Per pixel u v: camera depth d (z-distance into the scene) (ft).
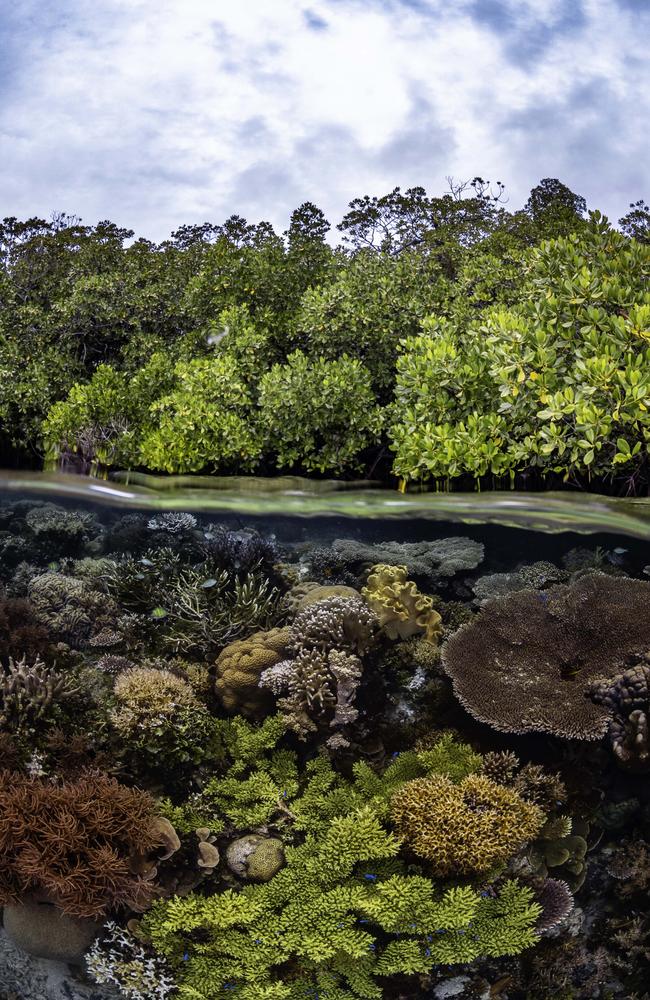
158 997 24.90
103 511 46.14
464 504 41.45
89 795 23.76
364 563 37.09
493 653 28.76
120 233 58.23
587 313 35.45
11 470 47.96
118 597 33.99
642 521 39.01
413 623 31.32
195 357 49.19
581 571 37.04
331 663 27.99
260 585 34.24
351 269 47.80
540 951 26.61
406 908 24.04
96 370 53.83
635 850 27.43
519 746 28.63
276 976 25.52
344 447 43.78
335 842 24.94
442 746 27.22
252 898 25.18
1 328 53.16
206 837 26.14
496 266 46.55
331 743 27.89
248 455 44.96
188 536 39.63
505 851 24.06
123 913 25.41
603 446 36.50
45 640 31.65
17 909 25.18
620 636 28.71
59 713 27.63
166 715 27.43
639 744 25.58
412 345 40.55
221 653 30.35
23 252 56.80
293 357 43.68
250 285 49.75
